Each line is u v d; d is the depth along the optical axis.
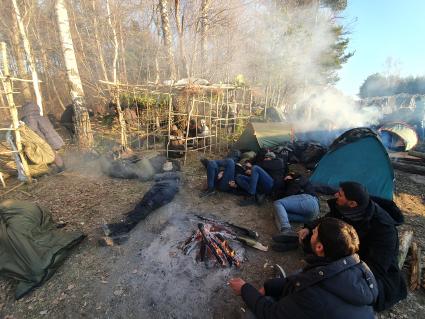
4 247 2.67
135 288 2.58
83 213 3.97
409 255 3.02
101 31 14.27
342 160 4.64
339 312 1.40
